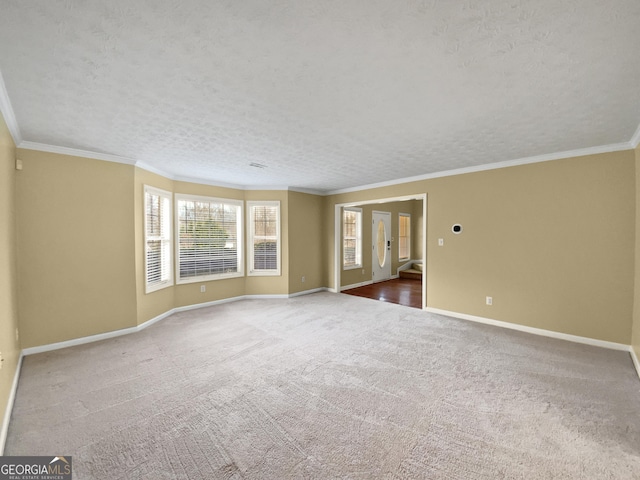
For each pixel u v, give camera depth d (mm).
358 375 2801
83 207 3588
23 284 3207
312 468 1696
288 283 6070
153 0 1260
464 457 1780
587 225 3527
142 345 3533
